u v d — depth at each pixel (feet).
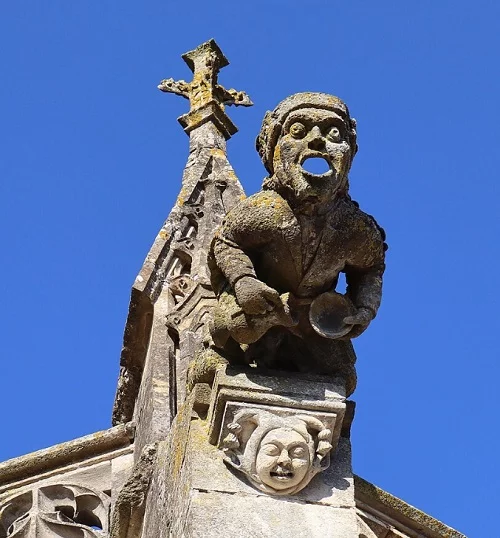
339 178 39.11
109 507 50.42
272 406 39.42
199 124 64.39
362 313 39.58
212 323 39.93
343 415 39.52
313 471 39.04
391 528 44.39
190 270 54.29
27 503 50.62
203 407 40.52
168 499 41.04
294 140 39.42
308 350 40.65
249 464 38.81
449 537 44.73
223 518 38.09
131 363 53.52
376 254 39.96
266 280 40.14
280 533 38.04
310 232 39.42
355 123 40.27
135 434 51.85
